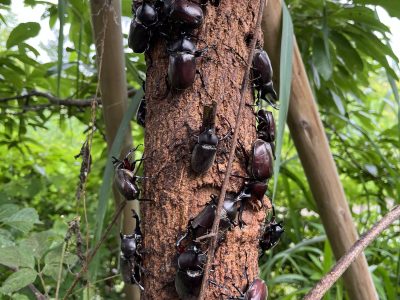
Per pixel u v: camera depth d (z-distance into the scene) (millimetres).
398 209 597
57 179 1458
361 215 1607
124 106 868
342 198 857
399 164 1560
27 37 987
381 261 1359
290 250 1197
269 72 581
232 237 527
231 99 547
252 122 565
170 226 527
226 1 559
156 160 542
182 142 533
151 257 535
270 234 611
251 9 575
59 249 732
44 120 1360
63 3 626
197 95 541
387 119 2090
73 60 1291
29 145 1645
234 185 537
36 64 1110
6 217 778
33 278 687
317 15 1044
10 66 1150
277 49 785
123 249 589
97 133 1463
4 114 1297
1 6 1043
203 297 485
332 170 849
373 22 960
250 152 547
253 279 544
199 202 527
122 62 848
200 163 513
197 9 532
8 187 1229
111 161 735
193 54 532
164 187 533
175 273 519
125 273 604
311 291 538
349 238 857
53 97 1238
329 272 548
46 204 1521
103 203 726
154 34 567
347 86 1250
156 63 567
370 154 1407
